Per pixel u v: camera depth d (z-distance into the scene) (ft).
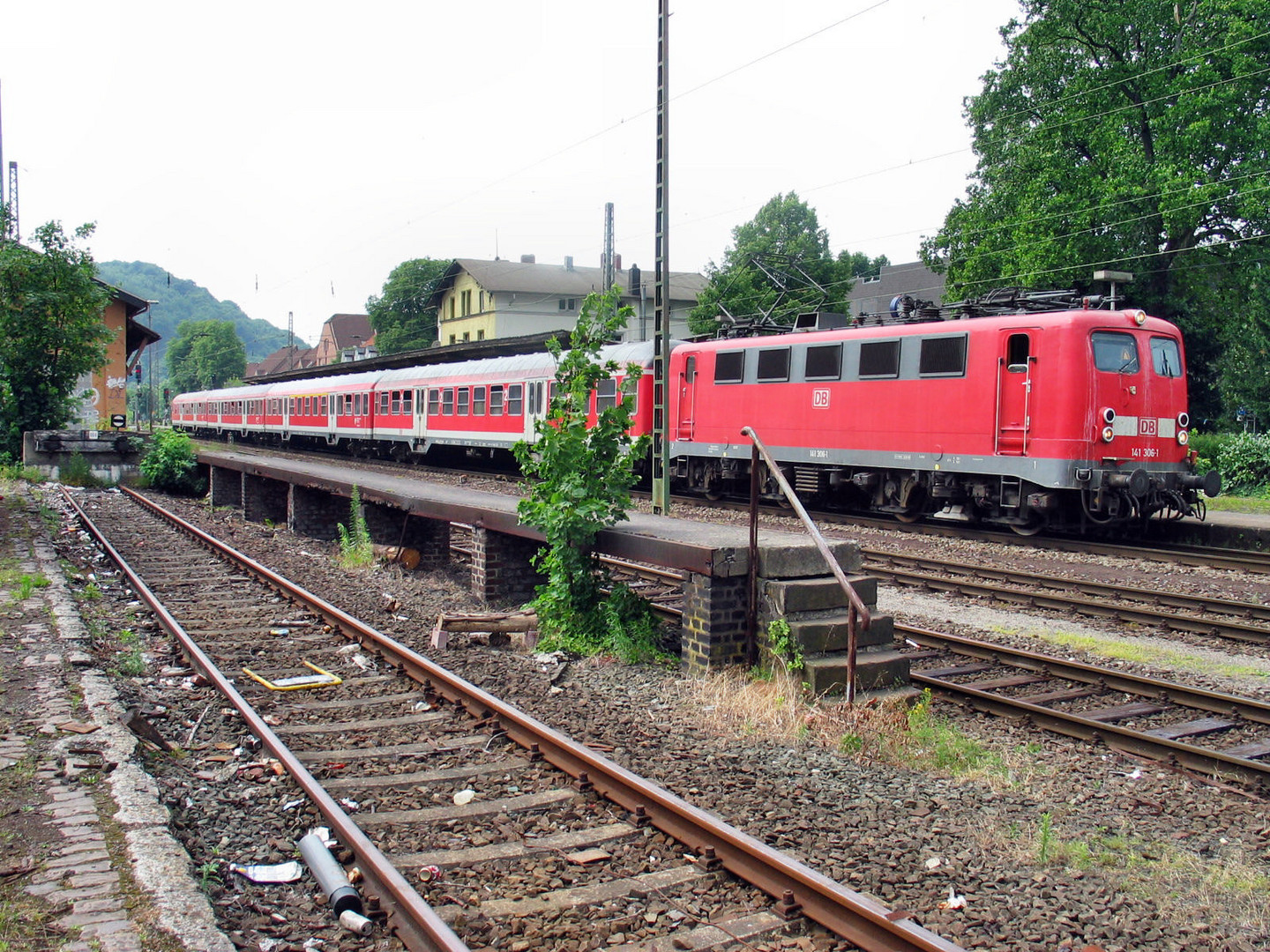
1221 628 31.91
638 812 16.52
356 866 14.85
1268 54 79.66
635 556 27.14
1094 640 31.12
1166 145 82.89
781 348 62.28
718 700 22.90
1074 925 13.42
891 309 58.18
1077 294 49.96
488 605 34.81
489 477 89.66
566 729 21.24
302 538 56.54
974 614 35.45
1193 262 90.84
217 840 15.71
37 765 17.62
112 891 12.94
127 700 23.15
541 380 84.48
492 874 14.65
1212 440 82.53
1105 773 19.80
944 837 16.12
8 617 31.24
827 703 21.95
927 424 52.85
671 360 72.13
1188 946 13.08
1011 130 94.99
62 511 65.92
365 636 29.43
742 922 13.29
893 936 12.42
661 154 55.01
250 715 21.67
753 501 24.30
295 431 140.46
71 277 88.63
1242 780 19.26
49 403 93.35
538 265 219.00
